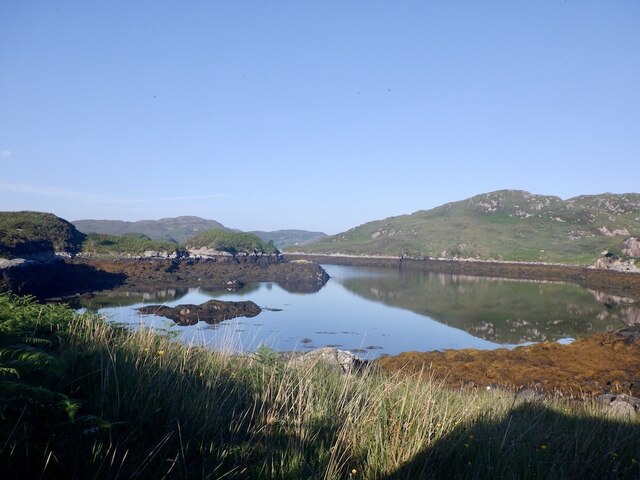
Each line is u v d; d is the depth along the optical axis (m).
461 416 5.14
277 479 3.57
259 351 6.67
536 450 4.42
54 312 6.57
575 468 4.17
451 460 4.23
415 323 36.94
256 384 5.21
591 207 170.88
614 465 4.38
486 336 32.66
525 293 64.12
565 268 94.25
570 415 6.59
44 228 70.00
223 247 96.88
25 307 6.45
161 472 3.38
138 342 5.91
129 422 3.81
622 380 15.81
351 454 4.07
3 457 3.05
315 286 69.44
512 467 4.05
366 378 6.52
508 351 20.12
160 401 4.16
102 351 5.04
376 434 4.23
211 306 37.34
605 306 51.31
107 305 41.00
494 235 149.75
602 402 9.72
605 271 83.94
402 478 3.79
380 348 27.62
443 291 65.50
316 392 5.22
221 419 4.21
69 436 3.40
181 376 4.84
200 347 6.57
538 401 7.14
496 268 105.00
